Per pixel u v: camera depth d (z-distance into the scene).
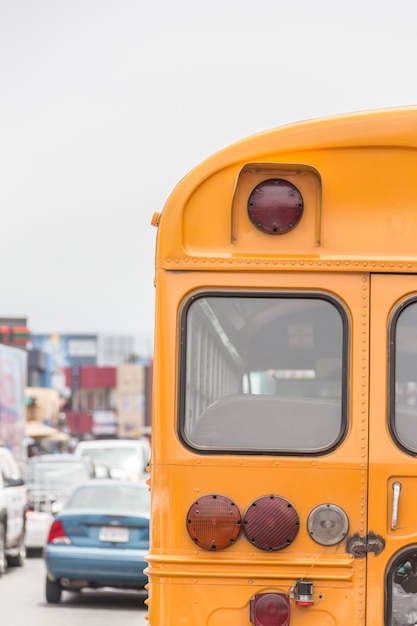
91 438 125.75
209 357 6.00
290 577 5.72
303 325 6.00
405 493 5.82
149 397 125.88
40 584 19.77
